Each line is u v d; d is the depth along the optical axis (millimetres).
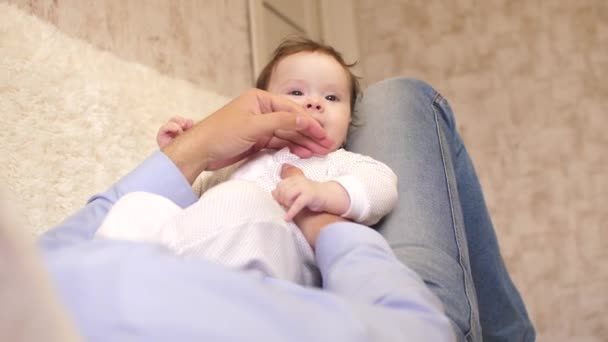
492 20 2316
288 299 295
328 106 1040
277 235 627
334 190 752
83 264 264
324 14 2580
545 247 2143
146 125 1156
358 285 442
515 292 1179
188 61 1565
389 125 1030
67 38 1037
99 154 1020
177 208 669
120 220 623
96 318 248
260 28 1998
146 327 247
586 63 2170
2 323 194
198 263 281
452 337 413
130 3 1326
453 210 927
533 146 2209
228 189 661
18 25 929
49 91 948
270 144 919
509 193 2219
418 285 458
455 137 1115
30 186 873
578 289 2080
